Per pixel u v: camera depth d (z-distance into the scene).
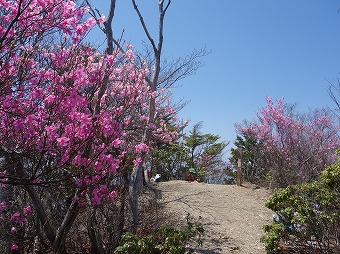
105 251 5.80
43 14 3.86
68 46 4.30
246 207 10.48
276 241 6.74
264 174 14.77
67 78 4.02
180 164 17.12
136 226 6.31
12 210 5.64
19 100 4.01
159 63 7.72
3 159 4.38
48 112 3.96
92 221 5.61
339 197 6.43
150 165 15.27
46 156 4.09
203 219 8.99
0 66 3.81
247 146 17.30
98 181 4.36
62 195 5.79
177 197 10.89
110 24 5.88
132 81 5.67
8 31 3.51
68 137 3.96
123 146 5.91
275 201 6.79
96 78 4.24
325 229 6.21
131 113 5.44
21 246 5.56
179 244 5.40
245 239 7.91
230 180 19.23
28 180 3.79
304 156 12.83
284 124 14.59
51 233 5.48
